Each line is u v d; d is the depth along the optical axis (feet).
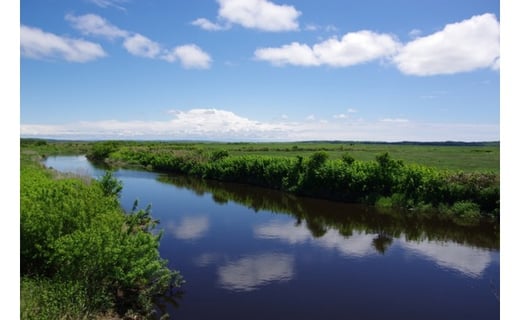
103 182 52.60
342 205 71.72
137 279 29.17
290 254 42.34
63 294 22.58
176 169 133.39
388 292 32.32
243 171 104.47
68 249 24.73
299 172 87.61
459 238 49.83
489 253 43.29
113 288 27.35
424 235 51.31
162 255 41.11
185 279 34.24
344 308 29.27
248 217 61.93
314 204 73.10
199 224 56.44
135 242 28.58
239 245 45.52
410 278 35.55
